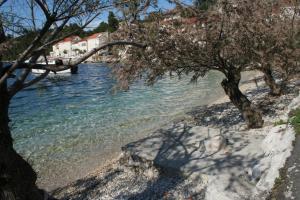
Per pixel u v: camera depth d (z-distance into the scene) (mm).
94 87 37562
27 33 5434
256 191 6031
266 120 13531
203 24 11602
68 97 30078
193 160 9312
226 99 23109
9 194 5773
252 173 7535
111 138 16219
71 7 5355
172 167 9125
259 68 14188
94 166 12641
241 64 12688
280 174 6152
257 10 11969
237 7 11586
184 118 18547
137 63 11812
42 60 6203
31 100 28703
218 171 8406
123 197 8844
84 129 18219
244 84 29344
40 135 17391
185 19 11547
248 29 11562
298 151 6973
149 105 23922
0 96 5648
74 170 12406
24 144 15898
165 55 11695
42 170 12570
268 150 8570
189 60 12227
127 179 10070
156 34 9992
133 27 9500
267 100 17594
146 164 9906
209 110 19203
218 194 6762
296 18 14023
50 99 29094
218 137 10078
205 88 30438
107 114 21734
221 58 12391
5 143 5797
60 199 9797
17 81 5660
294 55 12992
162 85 33469
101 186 10117
